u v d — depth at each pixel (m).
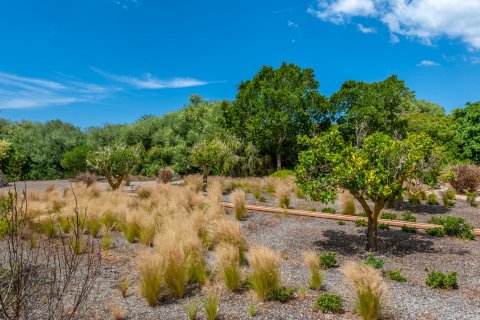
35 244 8.09
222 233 8.37
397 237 10.02
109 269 7.15
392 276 6.90
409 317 5.14
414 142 8.74
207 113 36.69
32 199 13.55
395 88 29.81
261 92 30.30
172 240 7.24
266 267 5.93
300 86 30.38
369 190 7.84
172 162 32.09
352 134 29.53
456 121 28.12
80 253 7.91
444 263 7.86
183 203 12.87
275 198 16.45
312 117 31.00
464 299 5.87
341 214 12.73
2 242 8.03
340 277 6.94
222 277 6.52
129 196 15.14
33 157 32.78
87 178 23.08
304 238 9.98
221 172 27.42
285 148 32.56
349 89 31.16
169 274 6.09
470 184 17.77
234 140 29.08
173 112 39.41
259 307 5.52
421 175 9.44
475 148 26.00
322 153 8.66
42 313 4.11
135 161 18.92
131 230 9.48
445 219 11.74
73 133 36.97
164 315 5.25
